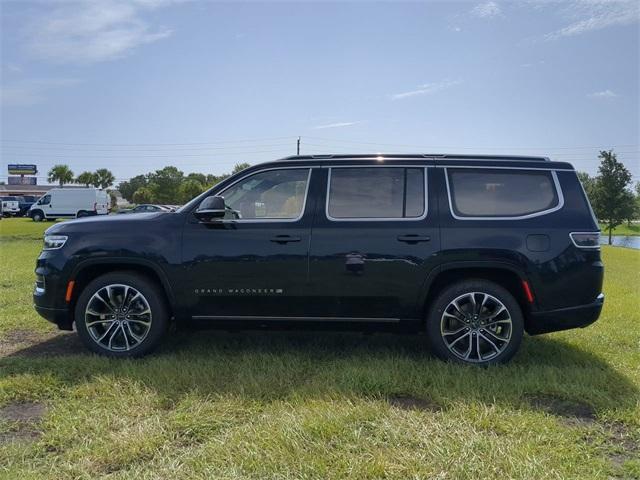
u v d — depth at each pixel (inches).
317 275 180.4
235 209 189.2
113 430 128.6
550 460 114.8
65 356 186.9
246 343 205.3
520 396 150.4
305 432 124.0
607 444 125.0
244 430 126.4
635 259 686.5
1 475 107.6
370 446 119.2
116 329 187.3
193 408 139.6
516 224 178.1
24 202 2049.7
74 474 108.9
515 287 182.5
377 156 189.3
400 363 174.4
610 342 212.2
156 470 109.8
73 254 187.6
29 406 146.9
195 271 183.8
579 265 175.5
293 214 185.5
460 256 176.9
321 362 180.5
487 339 177.6
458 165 185.5
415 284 178.4
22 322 237.9
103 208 1681.8
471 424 131.3
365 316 182.9
